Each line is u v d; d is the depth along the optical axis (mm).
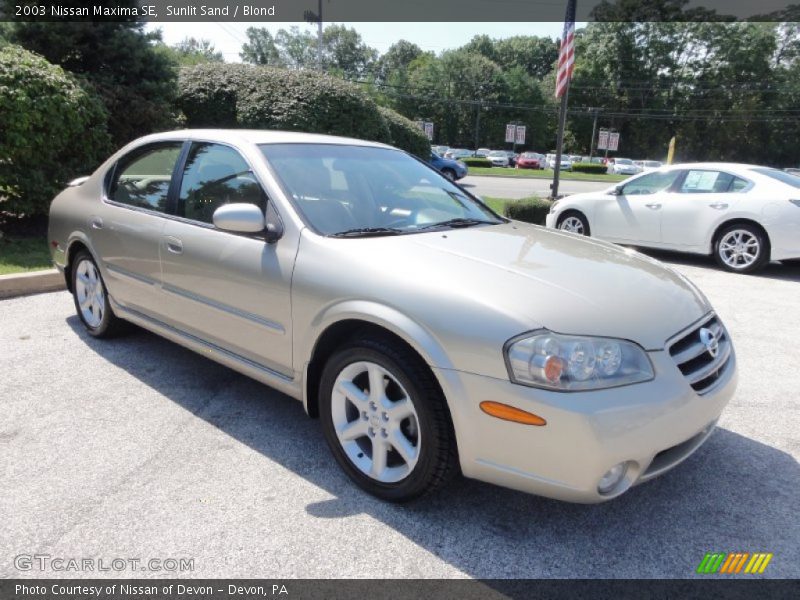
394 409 2477
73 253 4465
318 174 3238
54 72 6996
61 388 3635
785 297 6371
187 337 3500
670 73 68875
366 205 3195
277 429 3207
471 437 2227
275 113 12250
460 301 2271
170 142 3781
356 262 2592
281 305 2812
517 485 2209
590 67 71250
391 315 2385
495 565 2225
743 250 7527
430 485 2395
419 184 3658
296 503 2564
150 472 2766
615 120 72312
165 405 3451
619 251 3213
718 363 2559
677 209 7977
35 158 6809
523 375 2111
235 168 3254
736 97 66125
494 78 77312
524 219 10305
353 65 96312
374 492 2596
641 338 2271
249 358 3121
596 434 2057
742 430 3340
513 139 56812
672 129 69125
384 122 14516
